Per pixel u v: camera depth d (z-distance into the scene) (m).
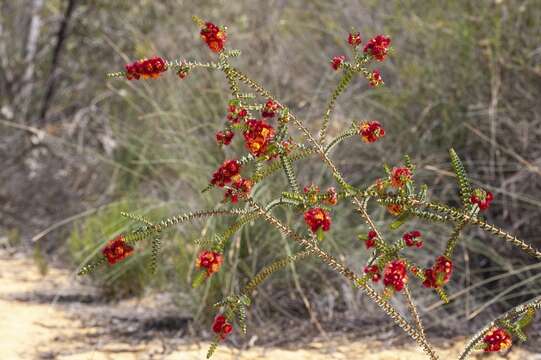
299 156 2.47
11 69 8.36
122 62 8.14
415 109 5.36
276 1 6.78
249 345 4.04
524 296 4.48
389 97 5.37
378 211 4.92
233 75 2.39
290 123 5.27
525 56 5.05
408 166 2.35
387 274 2.16
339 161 5.06
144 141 5.53
